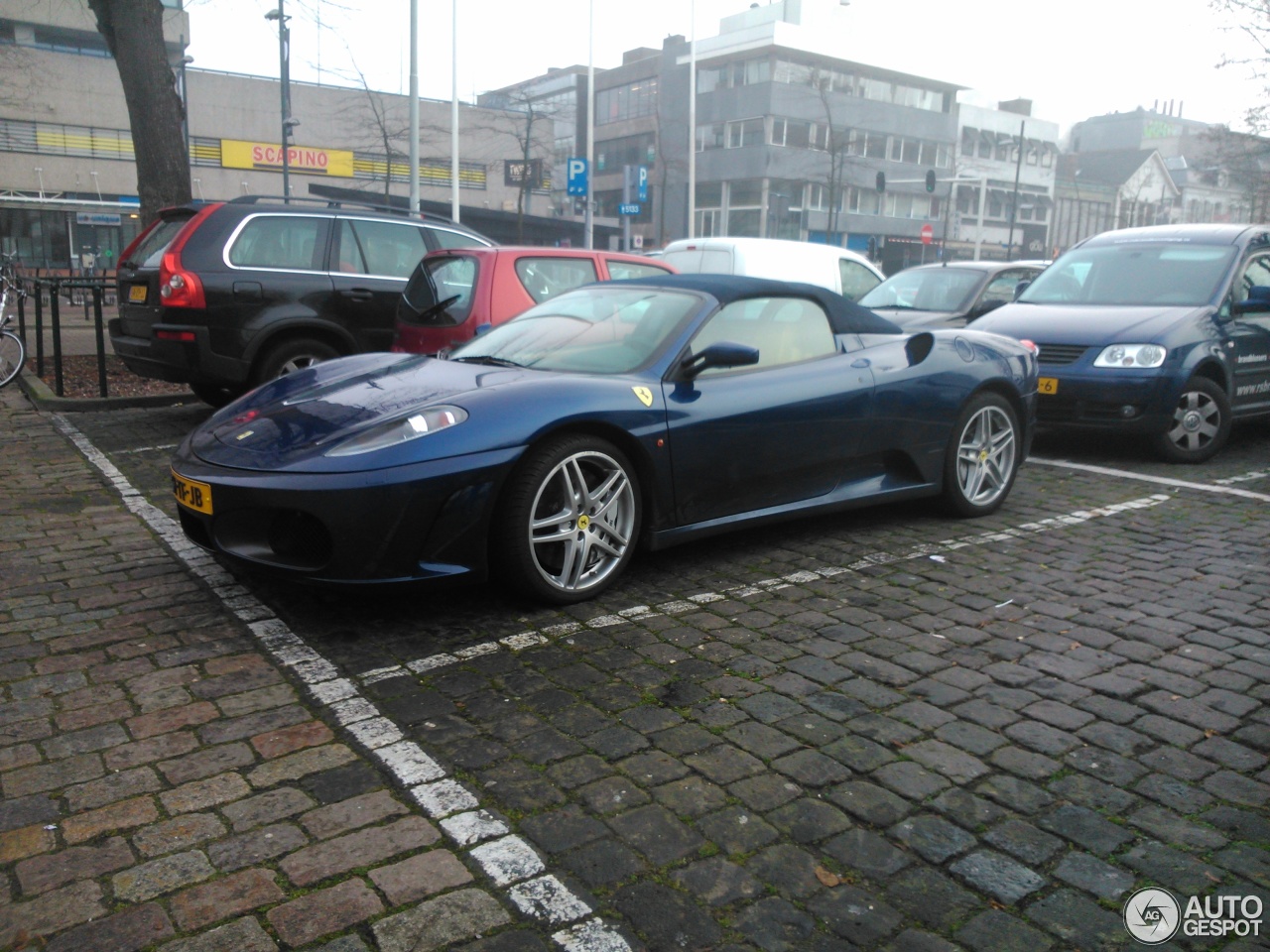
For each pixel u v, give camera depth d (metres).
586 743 2.77
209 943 1.94
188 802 2.45
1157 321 6.96
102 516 5.11
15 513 5.14
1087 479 6.42
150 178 11.16
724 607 3.89
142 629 3.58
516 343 4.52
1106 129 109.81
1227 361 7.05
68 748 2.71
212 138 41.69
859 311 5.00
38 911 2.03
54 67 37.84
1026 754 2.75
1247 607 3.97
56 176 38.56
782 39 50.75
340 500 3.30
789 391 4.40
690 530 4.17
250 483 3.40
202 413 8.41
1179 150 104.81
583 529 3.83
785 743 2.79
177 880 2.14
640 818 2.39
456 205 23.98
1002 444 5.40
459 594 3.98
